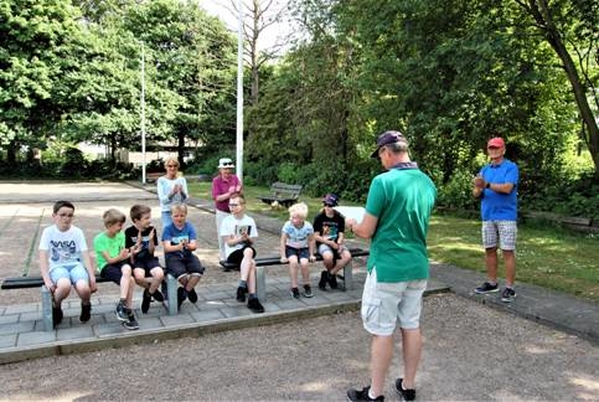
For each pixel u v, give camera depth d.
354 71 15.26
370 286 3.04
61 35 24.70
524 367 3.79
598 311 4.88
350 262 5.65
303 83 17.25
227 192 6.72
